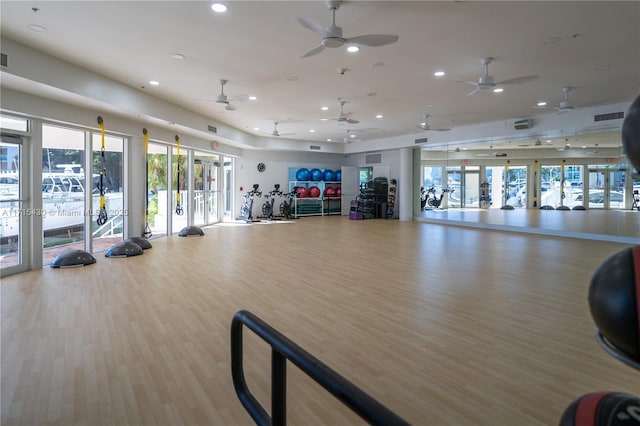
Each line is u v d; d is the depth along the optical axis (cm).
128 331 335
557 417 212
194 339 318
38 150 568
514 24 414
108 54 500
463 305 403
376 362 278
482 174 1298
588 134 966
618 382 248
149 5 369
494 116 942
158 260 641
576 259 648
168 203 935
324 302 414
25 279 511
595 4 370
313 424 210
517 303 409
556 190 1141
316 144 1466
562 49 488
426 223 1266
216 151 1148
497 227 1077
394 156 1426
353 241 860
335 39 363
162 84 644
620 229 898
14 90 514
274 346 117
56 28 419
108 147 732
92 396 234
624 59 526
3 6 370
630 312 74
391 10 381
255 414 142
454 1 363
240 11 382
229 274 542
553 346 303
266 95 725
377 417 81
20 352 292
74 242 661
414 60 526
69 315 373
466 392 238
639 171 89
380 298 428
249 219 1302
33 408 221
